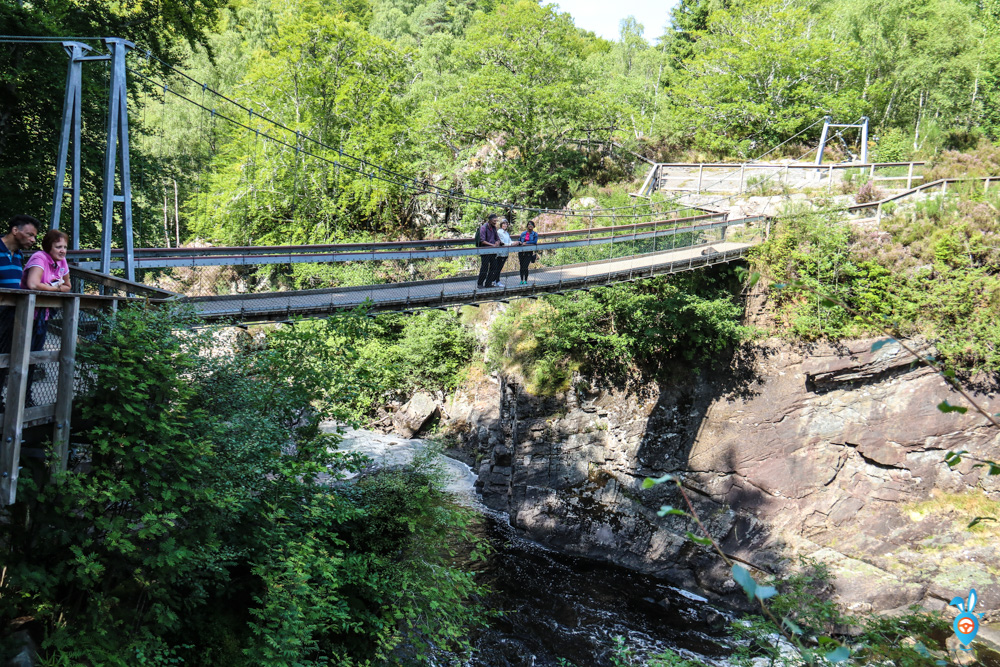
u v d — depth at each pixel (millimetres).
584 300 20156
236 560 8688
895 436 17922
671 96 38531
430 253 14734
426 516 11711
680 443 19484
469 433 24703
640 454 19625
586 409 20250
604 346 20328
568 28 30094
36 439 6445
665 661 7055
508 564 17453
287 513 9055
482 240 15680
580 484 19703
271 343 10305
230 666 7785
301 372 9812
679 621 15531
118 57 8992
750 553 17938
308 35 27906
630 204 27125
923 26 31156
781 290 19125
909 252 18609
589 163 32375
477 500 21172
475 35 30391
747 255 19953
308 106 28578
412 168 30375
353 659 9680
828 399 18609
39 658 6094
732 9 34812
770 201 24547
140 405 6613
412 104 32312
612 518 18984
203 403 8125
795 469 18609
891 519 17625
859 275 18625
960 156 26953
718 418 19344
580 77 30641
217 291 25531
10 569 6293
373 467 20391
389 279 26656
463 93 29516
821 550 17578
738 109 31875
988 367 17297
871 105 31203
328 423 24656
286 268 26672
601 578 17406
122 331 6930
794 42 31359
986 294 17453
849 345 18312
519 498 19969
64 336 6262
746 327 19172
